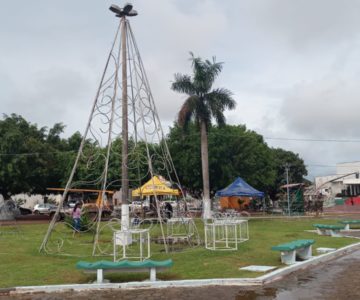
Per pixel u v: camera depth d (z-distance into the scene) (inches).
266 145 1907.0
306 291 337.7
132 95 577.3
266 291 339.0
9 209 1477.6
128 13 575.5
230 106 1242.6
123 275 388.8
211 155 1584.6
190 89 1248.8
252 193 1214.9
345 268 437.4
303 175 2918.3
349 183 2413.9
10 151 1400.1
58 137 1726.1
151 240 618.2
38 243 619.5
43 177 1499.8
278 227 927.7
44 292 343.9
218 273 396.5
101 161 906.7
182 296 326.3
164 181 1093.1
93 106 563.5
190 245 569.9
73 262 454.6
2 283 363.3
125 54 569.0
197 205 1743.4
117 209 1077.1
